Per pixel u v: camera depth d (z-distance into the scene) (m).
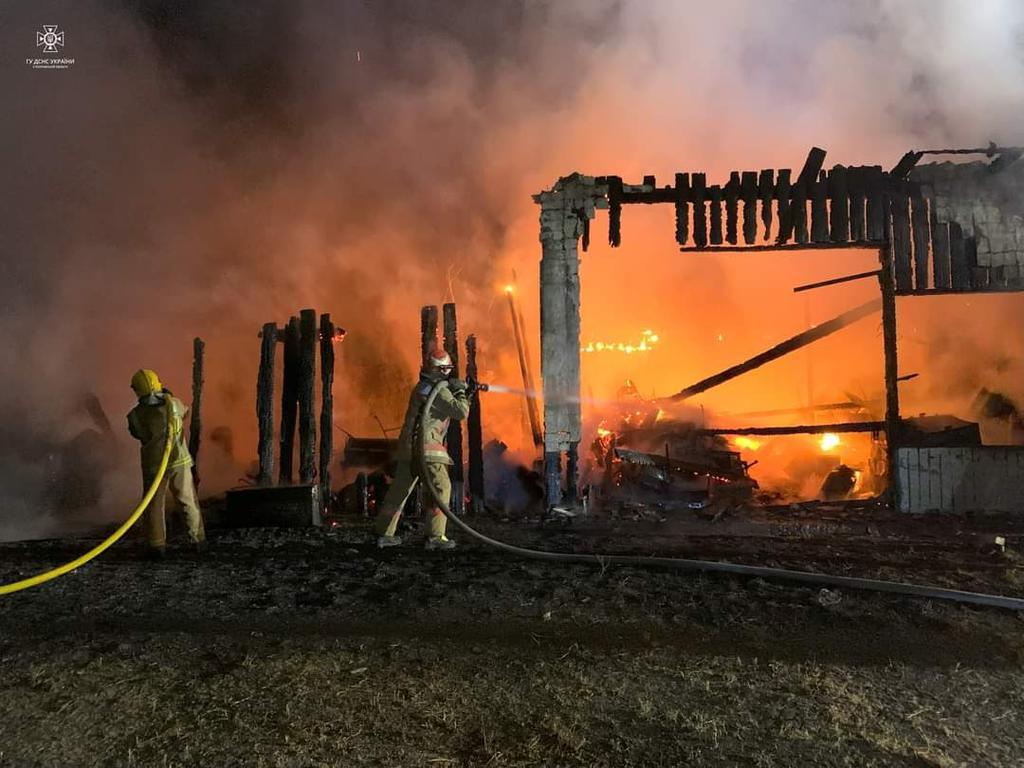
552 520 7.94
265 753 2.95
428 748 3.00
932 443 8.34
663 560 5.75
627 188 8.55
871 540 6.72
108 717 3.26
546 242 8.52
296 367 8.85
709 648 4.07
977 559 5.95
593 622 4.49
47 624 4.57
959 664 3.87
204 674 3.70
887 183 8.41
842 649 4.08
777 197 8.46
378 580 5.49
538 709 3.32
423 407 6.55
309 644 4.09
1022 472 8.01
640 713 3.27
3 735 3.12
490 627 4.43
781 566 5.75
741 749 3.00
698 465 9.67
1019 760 2.95
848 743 3.05
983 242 8.34
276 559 6.23
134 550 6.79
